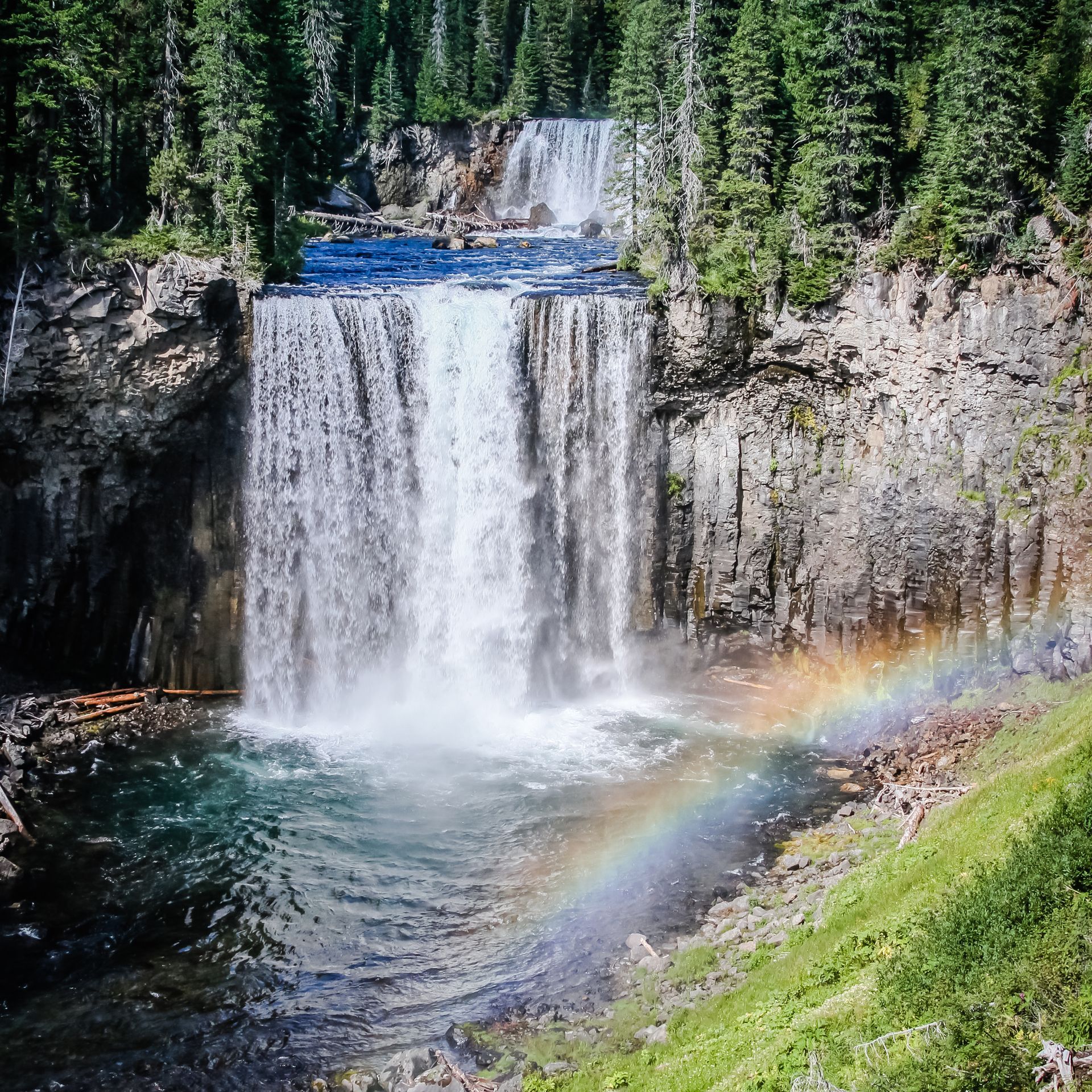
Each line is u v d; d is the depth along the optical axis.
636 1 69.19
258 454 53.12
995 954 24.95
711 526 56.03
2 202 48.59
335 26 111.50
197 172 53.97
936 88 53.56
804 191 53.59
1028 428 48.97
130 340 48.94
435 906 37.34
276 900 37.56
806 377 54.41
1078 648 46.84
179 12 54.22
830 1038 25.64
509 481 55.81
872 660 53.69
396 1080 28.98
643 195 57.94
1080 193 48.91
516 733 51.31
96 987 33.22
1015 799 33.91
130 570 53.00
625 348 54.84
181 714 51.97
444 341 53.91
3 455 49.56
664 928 35.84
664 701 56.03
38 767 45.72
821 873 37.56
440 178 118.62
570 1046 30.06
